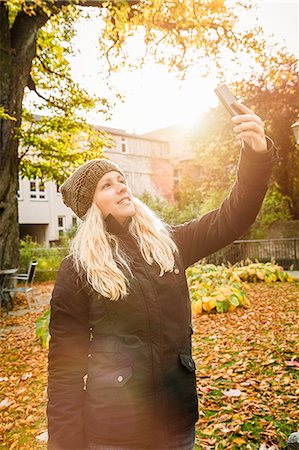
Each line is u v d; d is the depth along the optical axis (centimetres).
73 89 1434
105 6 1002
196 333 644
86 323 143
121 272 135
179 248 157
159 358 133
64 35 1337
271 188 1864
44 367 524
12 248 1062
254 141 131
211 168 2105
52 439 134
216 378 426
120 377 128
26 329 778
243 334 610
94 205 153
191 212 2097
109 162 159
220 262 1659
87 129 1502
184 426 134
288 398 357
